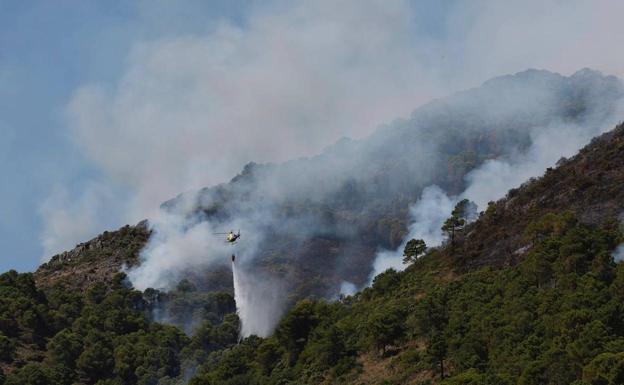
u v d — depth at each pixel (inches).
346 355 5674.2
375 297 6879.9
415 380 4835.1
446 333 4943.4
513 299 4884.4
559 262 4899.1
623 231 5319.9
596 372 3481.8
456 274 6200.8
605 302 4239.7
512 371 4087.1
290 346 6195.9
